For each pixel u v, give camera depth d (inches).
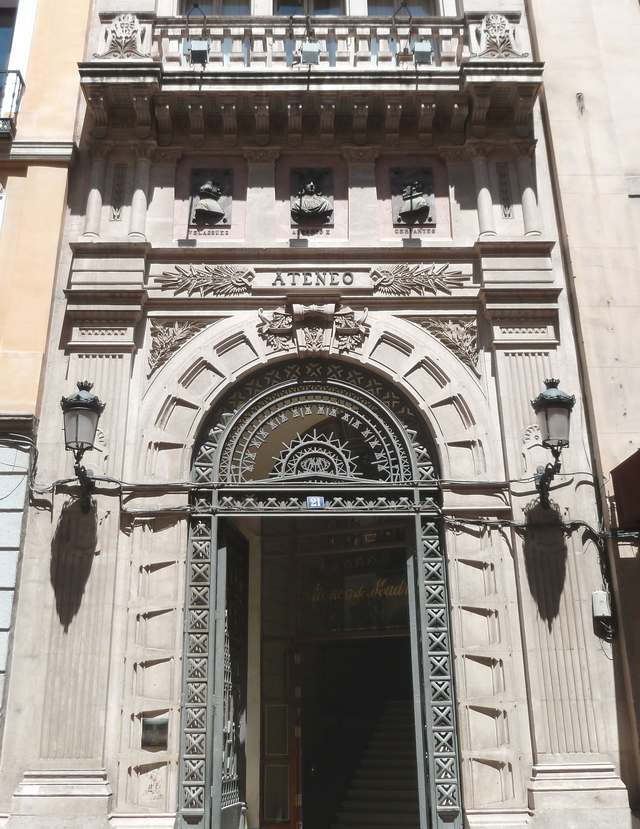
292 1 482.3
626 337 382.9
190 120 422.0
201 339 391.9
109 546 350.0
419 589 362.3
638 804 320.8
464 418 380.5
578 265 394.9
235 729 388.8
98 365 378.9
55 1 449.7
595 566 351.6
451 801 334.0
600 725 329.7
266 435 390.9
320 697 606.9
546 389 353.1
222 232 415.8
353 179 422.6
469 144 423.2
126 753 329.7
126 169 421.1
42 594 345.1
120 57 417.7
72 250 401.1
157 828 317.1
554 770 322.0
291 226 417.4
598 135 422.3
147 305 396.2
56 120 421.4
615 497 345.4
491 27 429.1
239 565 420.5
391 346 394.0
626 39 447.5
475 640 347.3
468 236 411.2
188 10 479.5
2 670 331.6
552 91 431.5
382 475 395.9
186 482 368.2
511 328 389.4
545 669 336.2
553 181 420.8
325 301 397.1
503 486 365.4
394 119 422.3
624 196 409.7
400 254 405.1
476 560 356.8
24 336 377.4
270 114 421.7
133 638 345.4
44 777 319.0
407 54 431.2
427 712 344.2
